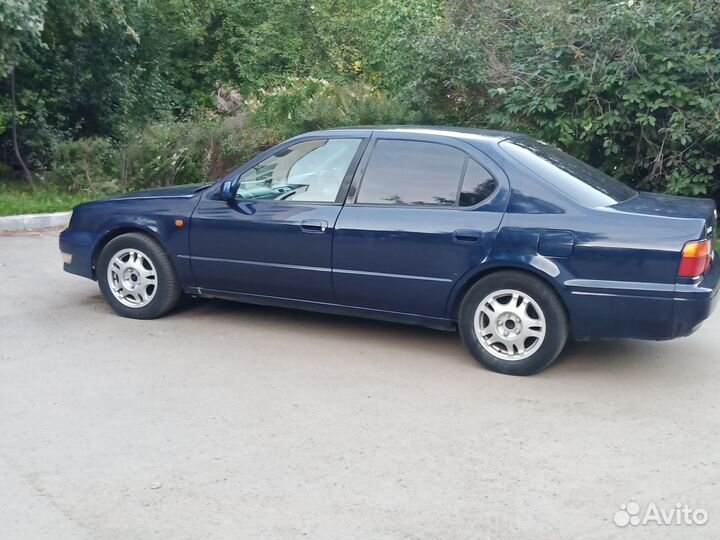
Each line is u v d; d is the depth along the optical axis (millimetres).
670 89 9852
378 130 6125
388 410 5020
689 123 9812
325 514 3820
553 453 4461
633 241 5180
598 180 5938
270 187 6324
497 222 5516
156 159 12812
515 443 4578
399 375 5625
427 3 17156
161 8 17141
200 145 13023
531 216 5453
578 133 10461
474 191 5684
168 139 12953
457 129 6199
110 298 6844
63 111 14867
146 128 13648
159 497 3965
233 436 4633
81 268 6961
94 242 6828
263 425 4789
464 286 5664
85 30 14125
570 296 5336
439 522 3760
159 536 3631
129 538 3615
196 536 3631
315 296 6164
